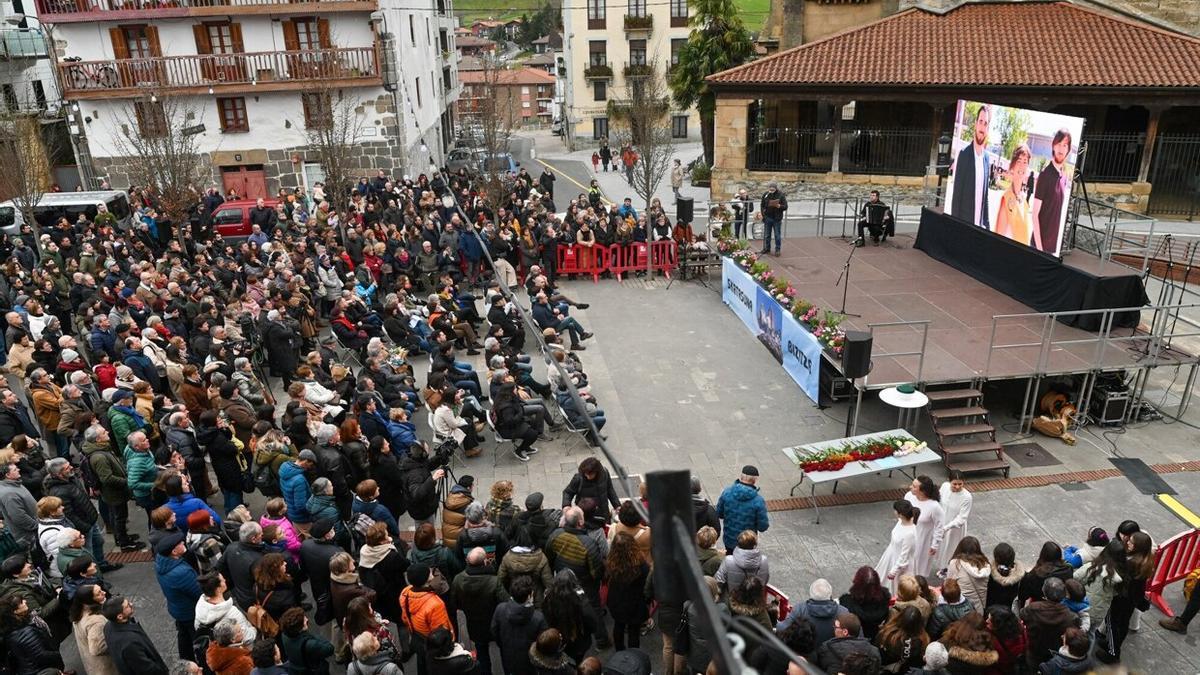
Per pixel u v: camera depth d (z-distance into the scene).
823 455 11.20
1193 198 27.78
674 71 41.56
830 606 6.84
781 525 10.96
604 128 58.03
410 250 20.34
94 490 10.13
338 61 30.08
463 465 12.48
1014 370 13.06
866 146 32.38
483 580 7.27
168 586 7.55
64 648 8.62
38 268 16.89
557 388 13.06
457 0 164.12
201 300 14.98
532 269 17.95
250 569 7.51
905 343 14.39
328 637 8.65
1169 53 27.45
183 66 29.84
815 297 17.22
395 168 32.03
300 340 15.24
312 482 9.17
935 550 9.17
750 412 14.20
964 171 18.52
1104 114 30.11
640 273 22.17
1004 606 7.58
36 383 11.12
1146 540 7.86
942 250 19.66
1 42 32.59
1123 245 21.17
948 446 12.20
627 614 7.73
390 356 14.27
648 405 14.52
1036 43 29.31
